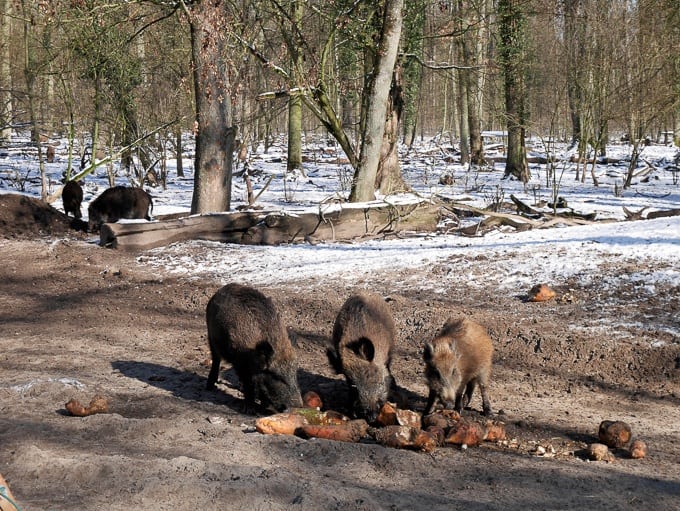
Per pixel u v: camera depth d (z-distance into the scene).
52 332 10.15
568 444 6.05
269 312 6.89
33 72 21.20
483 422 6.39
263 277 11.66
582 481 5.08
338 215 14.93
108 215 17.12
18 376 7.95
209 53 15.30
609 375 7.86
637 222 13.45
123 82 22.91
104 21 17.12
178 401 7.12
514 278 10.28
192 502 4.35
